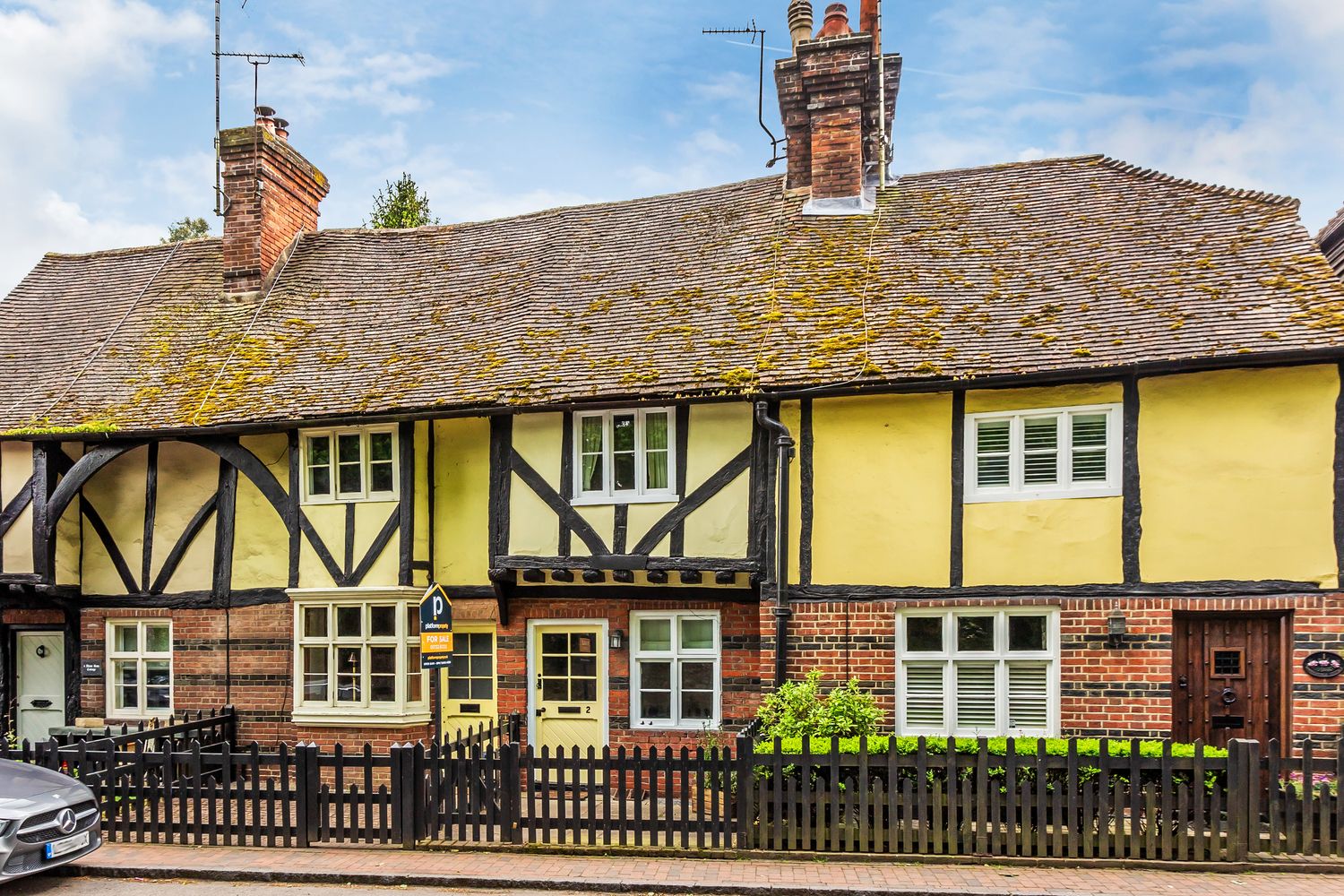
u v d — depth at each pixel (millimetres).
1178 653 8203
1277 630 8039
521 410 9367
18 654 11367
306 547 10211
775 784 6777
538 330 10797
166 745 7930
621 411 9461
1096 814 6684
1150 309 8852
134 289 13672
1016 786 6789
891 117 13078
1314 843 6398
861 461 8766
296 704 10117
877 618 8602
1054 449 8469
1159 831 6520
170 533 10852
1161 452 8180
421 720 9961
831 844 6688
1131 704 8078
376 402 9914
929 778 6910
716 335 9805
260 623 10492
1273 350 7723
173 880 6613
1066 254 10180
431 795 7176
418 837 7125
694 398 8836
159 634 11016
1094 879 6141
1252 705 8047
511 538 9617
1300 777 7066
